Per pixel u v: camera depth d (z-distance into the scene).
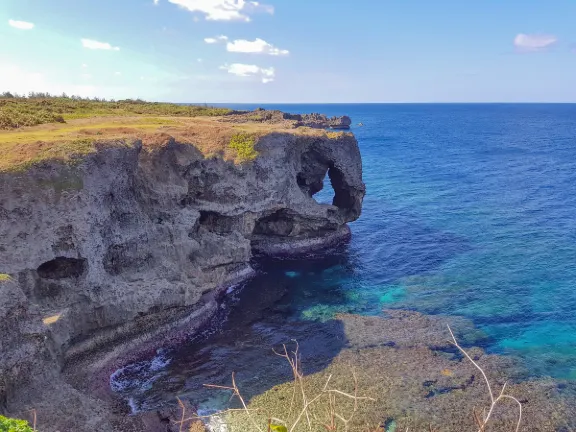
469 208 75.94
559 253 54.19
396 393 30.20
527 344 35.59
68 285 33.78
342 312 42.22
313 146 62.28
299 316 41.88
